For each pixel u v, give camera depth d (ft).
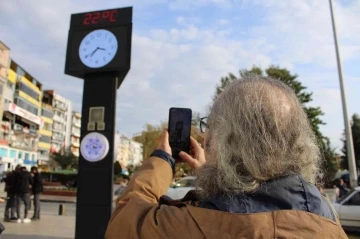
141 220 3.84
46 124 252.21
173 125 5.39
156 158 4.95
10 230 30.91
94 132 22.45
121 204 4.40
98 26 22.93
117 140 24.40
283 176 3.48
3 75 166.61
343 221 33.45
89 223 21.57
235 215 3.21
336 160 117.50
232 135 3.68
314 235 3.08
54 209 54.19
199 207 3.50
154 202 4.39
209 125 4.21
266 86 3.97
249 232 3.07
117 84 23.75
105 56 22.47
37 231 31.07
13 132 187.42
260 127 3.62
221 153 3.64
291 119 3.77
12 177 36.63
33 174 39.45
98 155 21.97
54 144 278.87
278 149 3.55
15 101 190.60
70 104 317.42
